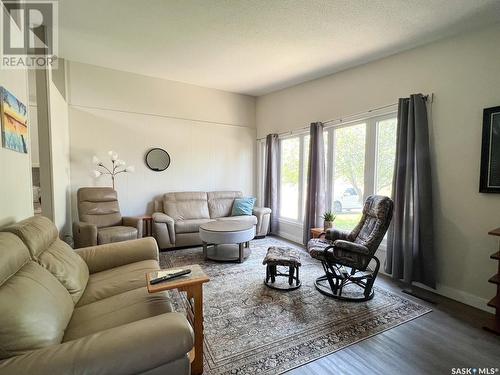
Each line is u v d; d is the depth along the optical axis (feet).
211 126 16.60
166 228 12.96
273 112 16.71
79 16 8.32
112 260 7.02
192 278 5.15
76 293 5.24
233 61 11.83
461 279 8.32
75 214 13.14
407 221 9.12
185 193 15.35
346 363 5.48
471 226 8.13
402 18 7.88
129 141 14.25
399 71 10.00
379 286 9.25
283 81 14.35
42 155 9.39
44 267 4.81
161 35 9.54
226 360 5.51
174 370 3.50
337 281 8.89
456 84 8.41
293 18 8.18
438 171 8.84
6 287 3.53
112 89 13.62
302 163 14.98
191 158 16.06
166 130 15.21
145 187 14.83
